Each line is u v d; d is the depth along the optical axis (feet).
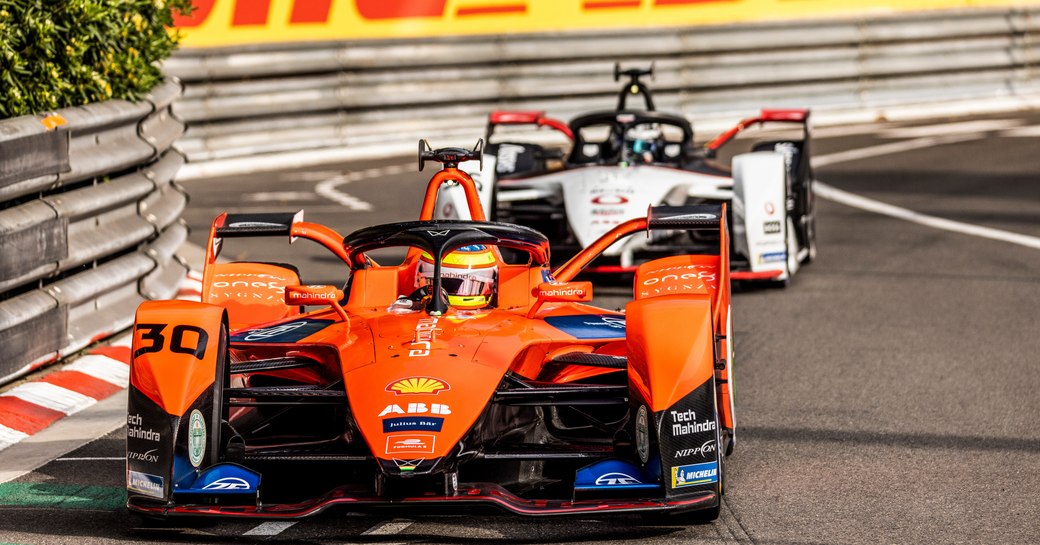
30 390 95.30
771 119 152.25
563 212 140.77
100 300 110.01
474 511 61.93
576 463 73.77
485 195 134.82
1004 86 282.56
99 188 109.40
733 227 133.39
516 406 72.43
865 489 72.69
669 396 62.85
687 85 258.98
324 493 66.69
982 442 82.12
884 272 142.72
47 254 97.55
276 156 238.07
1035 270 141.18
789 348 110.01
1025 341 110.83
